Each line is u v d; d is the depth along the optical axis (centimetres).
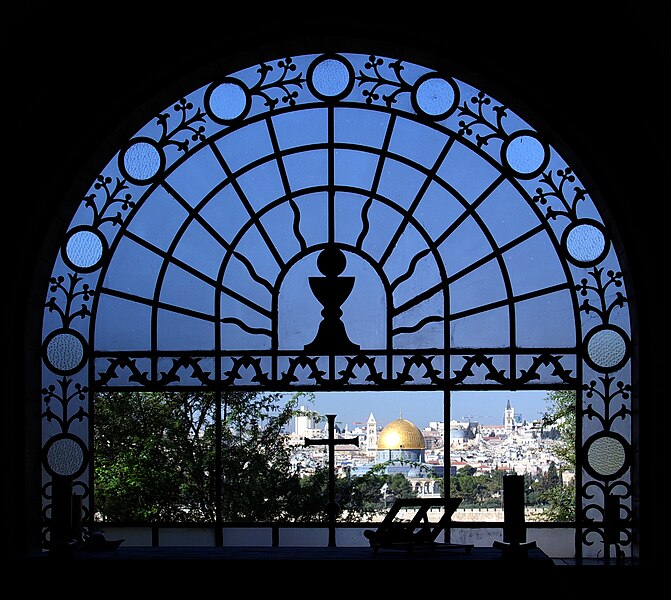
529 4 517
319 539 549
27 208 534
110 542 515
